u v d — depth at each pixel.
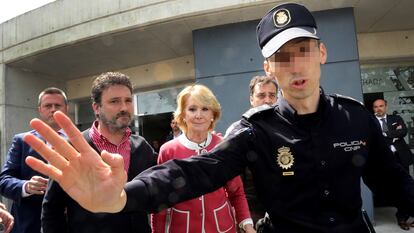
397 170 1.31
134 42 6.62
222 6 5.37
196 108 2.29
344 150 1.22
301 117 1.25
